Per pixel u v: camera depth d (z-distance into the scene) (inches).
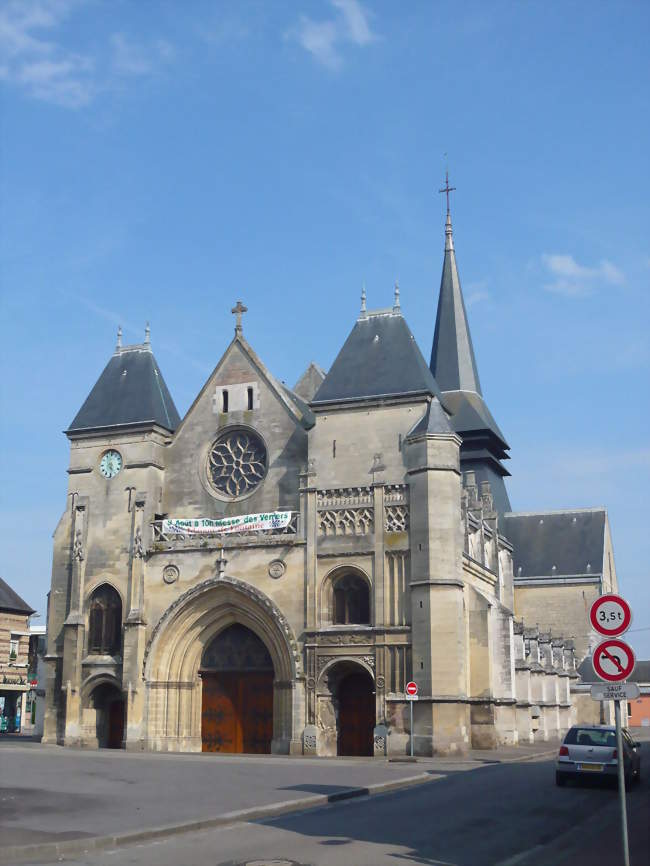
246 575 2304.4
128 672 2337.6
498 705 2556.6
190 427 2532.0
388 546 2190.0
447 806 1096.8
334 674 2210.9
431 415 2229.3
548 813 1039.6
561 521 4050.2
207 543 2356.1
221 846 802.8
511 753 2182.6
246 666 2364.7
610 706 3686.0
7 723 3644.2
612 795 1231.5
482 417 3671.3
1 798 1091.3
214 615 2363.4
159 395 2591.0
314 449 2321.6
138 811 1003.3
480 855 766.5
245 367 2514.8
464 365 3764.8
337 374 2378.2
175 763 1749.5
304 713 2177.7
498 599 2664.9
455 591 2112.5
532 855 765.3
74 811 997.2
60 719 2425.0
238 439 2488.9
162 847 800.9
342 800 1181.7
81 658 2421.3
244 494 2443.4
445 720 2048.5
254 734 2325.3
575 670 3732.8
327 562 2236.7
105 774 1457.9
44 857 749.3
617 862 724.7
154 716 2320.4
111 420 2544.3
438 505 2158.0
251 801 1101.7
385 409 2289.6
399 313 2442.2
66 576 2514.8
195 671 2390.5
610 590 4099.4
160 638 2354.8
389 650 2139.5
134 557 2410.2
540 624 3858.3
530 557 3959.2
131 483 2488.9
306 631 2210.9
